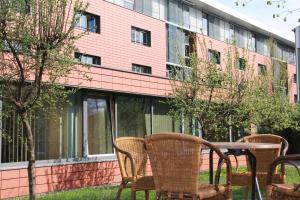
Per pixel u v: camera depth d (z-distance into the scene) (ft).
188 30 87.76
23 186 30.50
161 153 14.74
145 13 78.79
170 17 83.82
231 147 17.46
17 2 19.07
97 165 36.70
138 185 19.88
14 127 29.73
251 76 43.75
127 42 73.82
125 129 41.09
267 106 47.83
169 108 46.06
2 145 29.60
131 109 41.96
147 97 43.73
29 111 20.70
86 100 37.29
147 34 78.89
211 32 95.14
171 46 82.58
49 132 33.78
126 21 74.08
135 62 74.84
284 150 20.21
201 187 15.78
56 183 33.19
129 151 22.26
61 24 19.67
